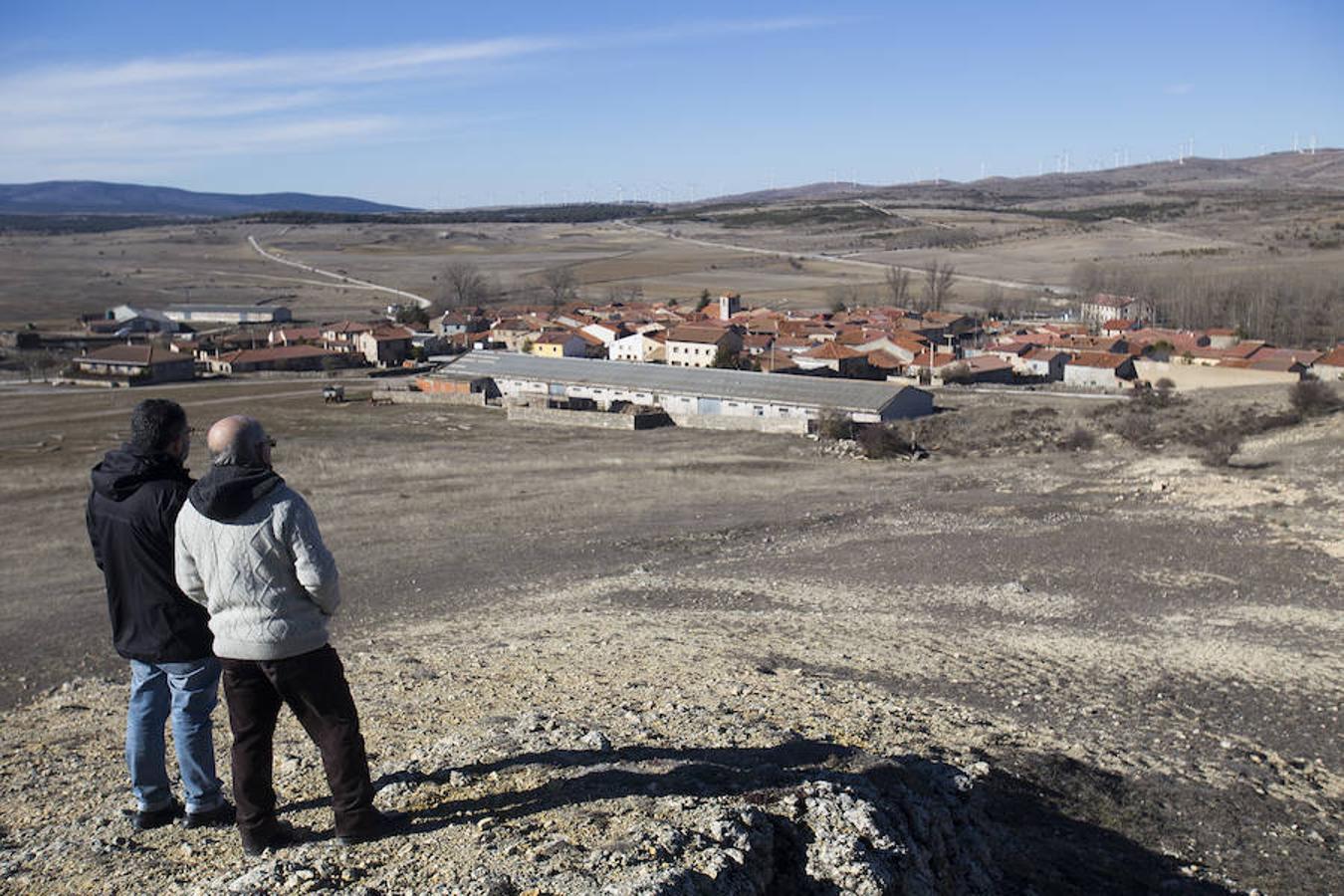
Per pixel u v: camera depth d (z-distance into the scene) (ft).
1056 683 69.97
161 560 25.79
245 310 584.40
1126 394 307.99
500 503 169.27
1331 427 200.54
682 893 23.52
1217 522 136.67
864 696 57.72
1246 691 70.28
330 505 167.53
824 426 252.83
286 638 23.45
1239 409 233.35
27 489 188.34
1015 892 33.50
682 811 27.43
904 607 98.02
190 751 27.45
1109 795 46.70
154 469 25.80
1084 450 215.10
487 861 24.23
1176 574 111.04
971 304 604.90
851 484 188.14
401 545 137.59
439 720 44.19
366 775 25.45
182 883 24.47
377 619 99.66
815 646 76.89
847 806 29.40
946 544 130.52
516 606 102.63
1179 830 44.45
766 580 112.06
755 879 25.88
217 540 23.08
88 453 234.17
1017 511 150.71
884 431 231.09
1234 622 92.32
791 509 161.38
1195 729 61.16
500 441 252.21
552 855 24.59
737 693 53.98
